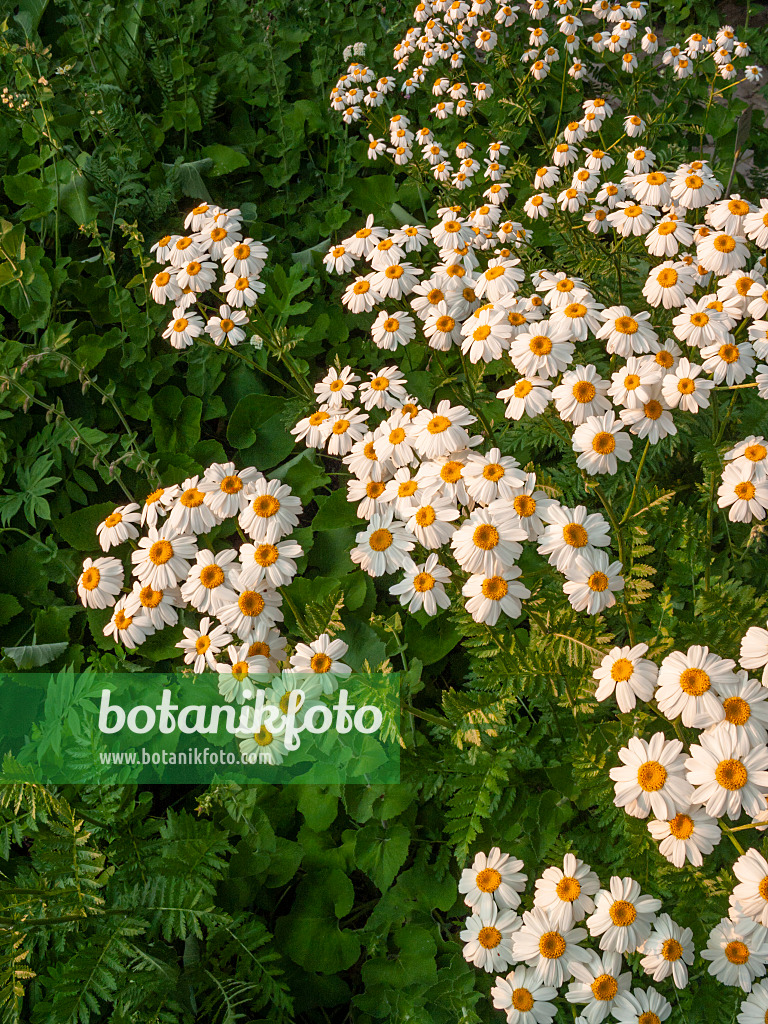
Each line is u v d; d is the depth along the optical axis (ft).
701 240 2.25
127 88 3.76
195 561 1.97
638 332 2.00
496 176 3.30
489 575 1.75
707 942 1.63
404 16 4.44
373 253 2.49
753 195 3.53
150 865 1.97
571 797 1.87
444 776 2.08
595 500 2.32
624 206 2.42
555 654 1.79
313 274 3.25
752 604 1.85
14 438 2.78
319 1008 2.08
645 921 1.60
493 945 1.70
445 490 1.87
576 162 3.12
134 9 3.90
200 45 4.13
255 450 2.84
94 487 2.74
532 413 1.96
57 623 2.50
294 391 2.75
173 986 1.87
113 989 1.82
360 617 2.44
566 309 2.03
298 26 4.24
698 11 4.56
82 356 2.84
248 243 2.57
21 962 1.91
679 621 1.93
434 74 4.10
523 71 3.96
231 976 1.98
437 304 2.35
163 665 2.39
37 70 3.53
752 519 2.00
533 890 1.91
